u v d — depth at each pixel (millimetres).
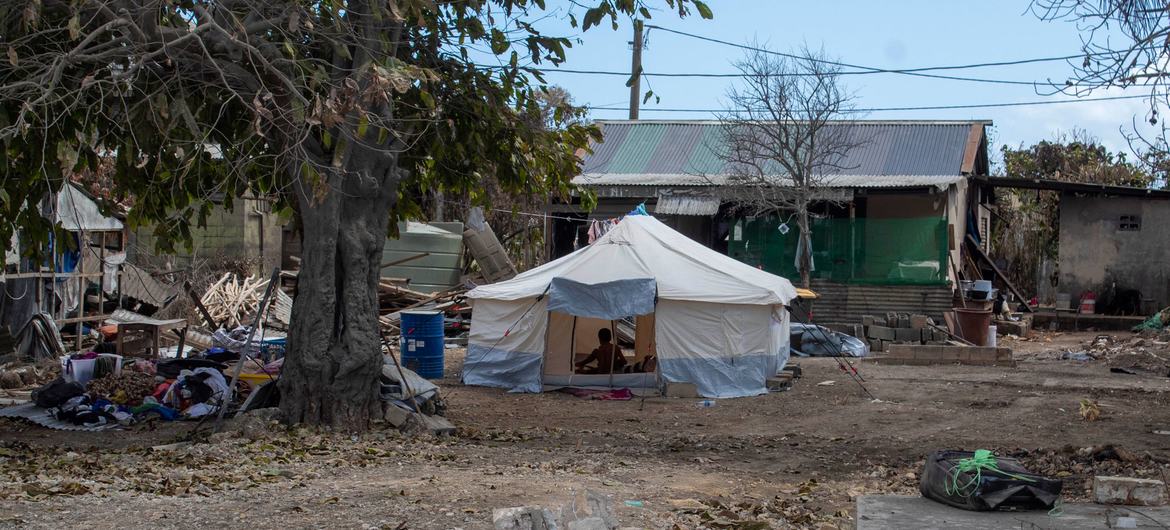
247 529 6609
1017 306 29719
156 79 10953
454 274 28641
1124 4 8445
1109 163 37656
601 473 9469
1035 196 37562
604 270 17406
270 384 12359
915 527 5492
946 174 27250
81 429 12203
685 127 31609
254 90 10945
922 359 20250
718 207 27109
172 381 13539
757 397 16359
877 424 13461
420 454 10281
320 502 7465
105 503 7363
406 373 13281
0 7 10125
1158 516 5648
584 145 13711
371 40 11000
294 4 10422
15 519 6668
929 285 26344
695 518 7258
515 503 7551
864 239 26953
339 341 11641
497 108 12430
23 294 18250
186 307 22750
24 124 9516
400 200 14047
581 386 17266
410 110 12328
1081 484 8836
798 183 25703
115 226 20625
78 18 10031
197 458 9641
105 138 11664
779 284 18297
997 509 5883
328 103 9711
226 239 27500
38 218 11797
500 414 14648
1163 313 24875
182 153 9742
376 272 11953
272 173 11672
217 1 10492
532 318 17344
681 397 16484
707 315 16844
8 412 12875
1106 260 27953
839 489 8922
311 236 11555
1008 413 14008
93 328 20797
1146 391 15906
